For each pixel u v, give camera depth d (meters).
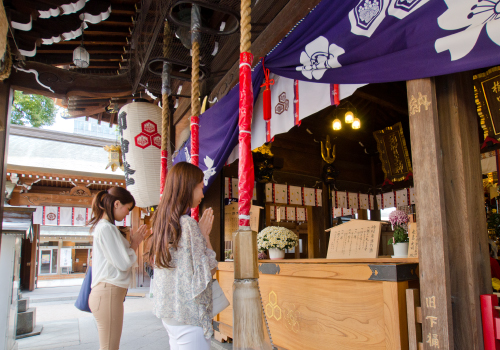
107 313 2.15
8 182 10.95
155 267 1.58
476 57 1.47
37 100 19.38
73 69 6.07
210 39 4.15
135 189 4.80
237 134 3.49
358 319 1.99
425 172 1.67
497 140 4.60
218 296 1.73
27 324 4.84
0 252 3.45
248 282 1.88
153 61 3.83
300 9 2.74
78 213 13.16
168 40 3.84
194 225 1.55
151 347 3.89
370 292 1.93
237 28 3.24
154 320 5.65
